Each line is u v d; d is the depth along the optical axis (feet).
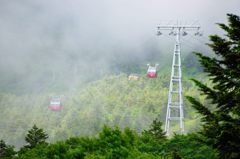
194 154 68.08
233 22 26.25
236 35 26.23
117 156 74.59
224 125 23.98
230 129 23.98
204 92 26.03
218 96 25.53
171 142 77.10
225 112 25.68
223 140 24.25
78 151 79.51
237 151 24.09
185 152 69.72
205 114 25.29
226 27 26.58
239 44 26.09
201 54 26.61
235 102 25.27
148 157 70.90
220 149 24.67
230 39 26.55
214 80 26.04
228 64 26.16
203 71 26.58
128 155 74.49
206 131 24.81
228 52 26.27
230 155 24.29
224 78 25.50
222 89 25.86
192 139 25.76
